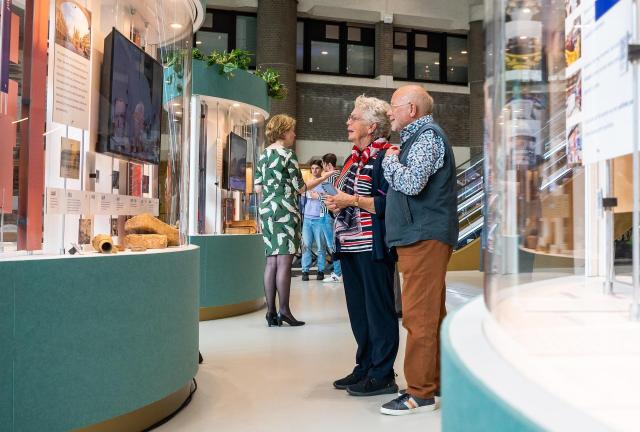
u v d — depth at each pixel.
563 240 0.75
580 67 0.66
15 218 1.94
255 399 2.65
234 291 5.06
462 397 0.51
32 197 1.95
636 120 0.55
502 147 0.73
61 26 2.09
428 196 2.33
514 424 0.40
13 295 1.75
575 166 0.72
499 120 0.74
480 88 15.12
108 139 2.34
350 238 2.74
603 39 0.60
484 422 0.45
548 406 0.41
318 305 5.66
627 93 0.56
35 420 1.80
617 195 0.70
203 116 5.00
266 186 4.54
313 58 14.66
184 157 2.99
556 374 0.49
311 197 7.62
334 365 3.30
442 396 0.60
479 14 15.03
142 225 2.50
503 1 0.72
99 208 2.31
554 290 0.77
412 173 2.27
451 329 0.68
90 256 1.98
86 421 1.94
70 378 1.89
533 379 0.48
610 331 0.61
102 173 2.39
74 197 2.15
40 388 1.81
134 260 2.13
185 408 2.51
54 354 1.85
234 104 5.29
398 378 3.03
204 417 2.40
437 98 15.45
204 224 5.02
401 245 2.35
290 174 4.53
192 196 4.95
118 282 2.06
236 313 5.15
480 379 0.48
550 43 0.71
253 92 5.38
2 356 1.73
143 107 2.61
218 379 3.00
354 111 2.84
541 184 0.73
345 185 2.84
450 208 2.35
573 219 0.75
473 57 15.21
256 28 13.81
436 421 2.33
